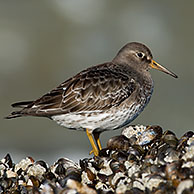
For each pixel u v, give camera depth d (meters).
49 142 17.23
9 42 22.77
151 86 9.37
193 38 23.06
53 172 7.53
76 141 17.06
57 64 22.34
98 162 7.22
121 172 6.75
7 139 17.62
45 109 8.47
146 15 23.89
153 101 19.47
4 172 7.44
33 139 17.45
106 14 24.08
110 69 9.12
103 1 24.36
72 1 24.34
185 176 5.84
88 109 8.52
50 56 22.52
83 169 7.28
